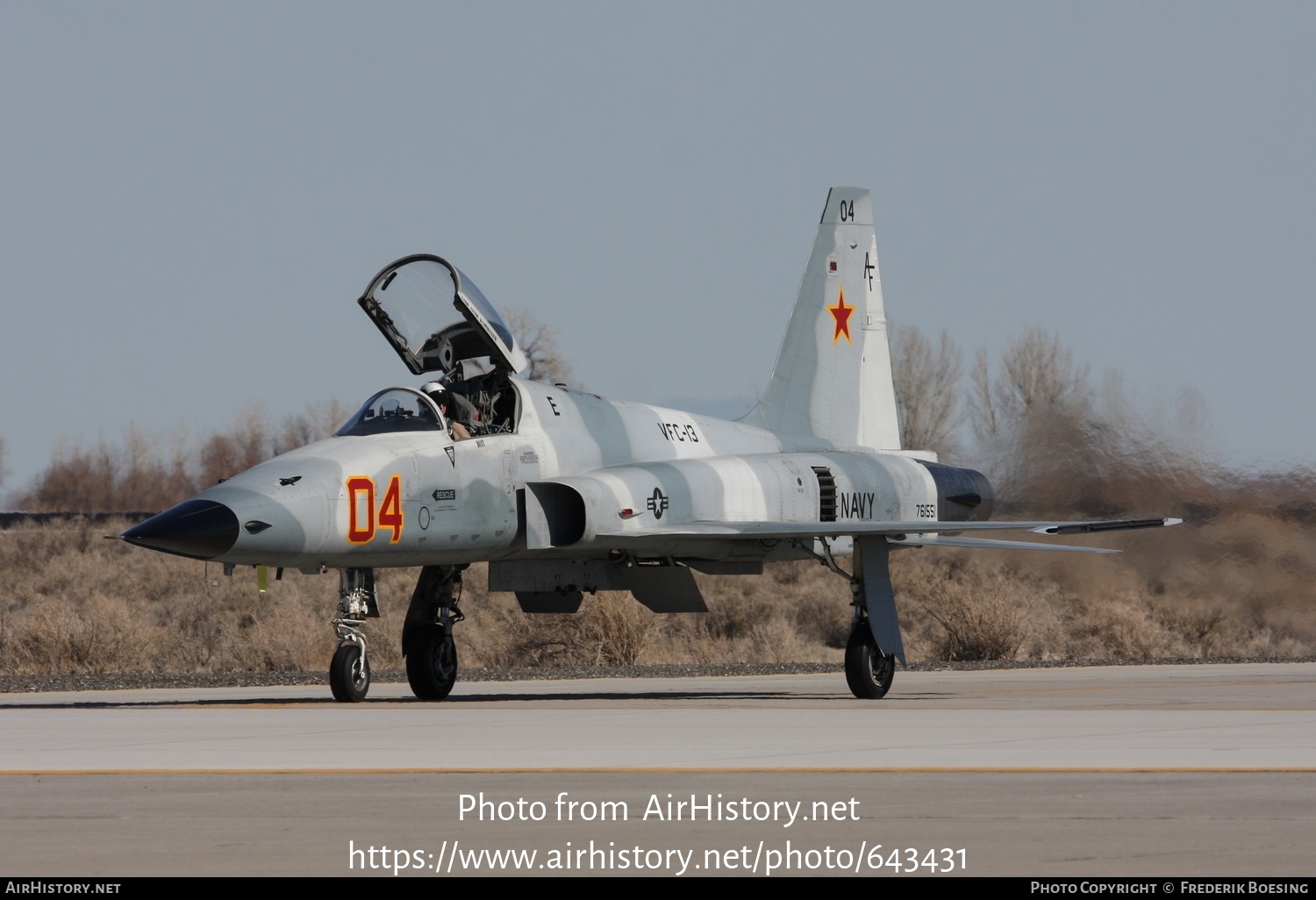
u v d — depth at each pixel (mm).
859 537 63781
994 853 24484
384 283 62438
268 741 41875
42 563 186875
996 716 50281
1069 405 126875
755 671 85375
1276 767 35594
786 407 78438
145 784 33031
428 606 62250
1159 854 24297
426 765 36281
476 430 61781
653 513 62781
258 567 54906
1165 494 126562
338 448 56938
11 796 31281
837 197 81250
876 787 31953
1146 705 56344
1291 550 126312
